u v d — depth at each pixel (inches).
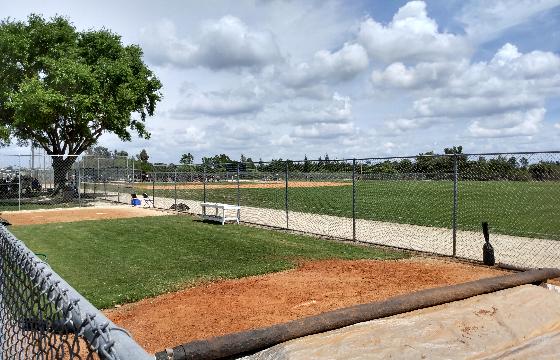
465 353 156.9
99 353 61.3
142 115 1393.9
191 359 140.9
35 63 1173.7
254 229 597.6
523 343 168.6
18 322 123.3
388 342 161.0
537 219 655.8
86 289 292.2
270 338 156.6
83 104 1074.7
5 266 160.4
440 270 342.0
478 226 599.8
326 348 155.5
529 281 234.4
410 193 926.4
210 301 263.3
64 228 602.9
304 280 311.7
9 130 1162.0
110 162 1418.6
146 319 233.1
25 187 1318.9
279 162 620.1
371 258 397.7
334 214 781.3
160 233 556.4
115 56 1278.3
